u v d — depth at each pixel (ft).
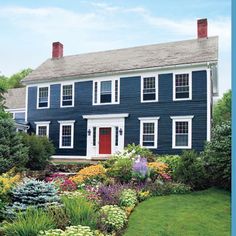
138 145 66.80
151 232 23.94
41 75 88.53
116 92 76.48
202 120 66.03
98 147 77.30
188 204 33.04
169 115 69.51
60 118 83.51
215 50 68.95
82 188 35.45
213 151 42.32
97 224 22.61
